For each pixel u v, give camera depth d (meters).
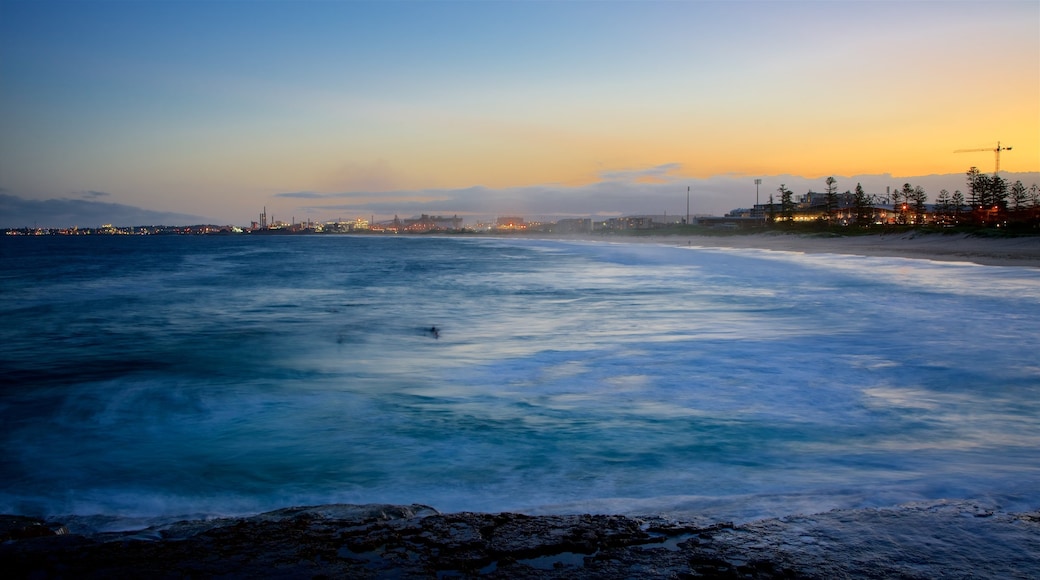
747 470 6.79
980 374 11.60
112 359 15.54
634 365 13.19
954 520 4.48
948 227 77.44
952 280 32.56
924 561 3.78
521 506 5.88
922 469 6.60
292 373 13.51
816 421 8.78
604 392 10.88
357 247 156.75
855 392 10.48
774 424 8.66
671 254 80.50
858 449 7.47
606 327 19.17
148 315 24.69
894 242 80.62
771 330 17.67
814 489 5.76
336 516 4.94
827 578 3.58
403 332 19.31
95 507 6.27
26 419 10.02
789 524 4.46
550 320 21.41
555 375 12.45
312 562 3.92
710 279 38.44
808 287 31.09
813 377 11.69
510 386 11.59
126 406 10.84
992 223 100.12
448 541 4.25
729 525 4.49
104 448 8.40
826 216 138.88
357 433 8.76
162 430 9.28
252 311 25.77
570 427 8.72
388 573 3.75
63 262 75.75
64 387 12.41
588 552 4.08
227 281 43.41
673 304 25.16
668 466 6.99
